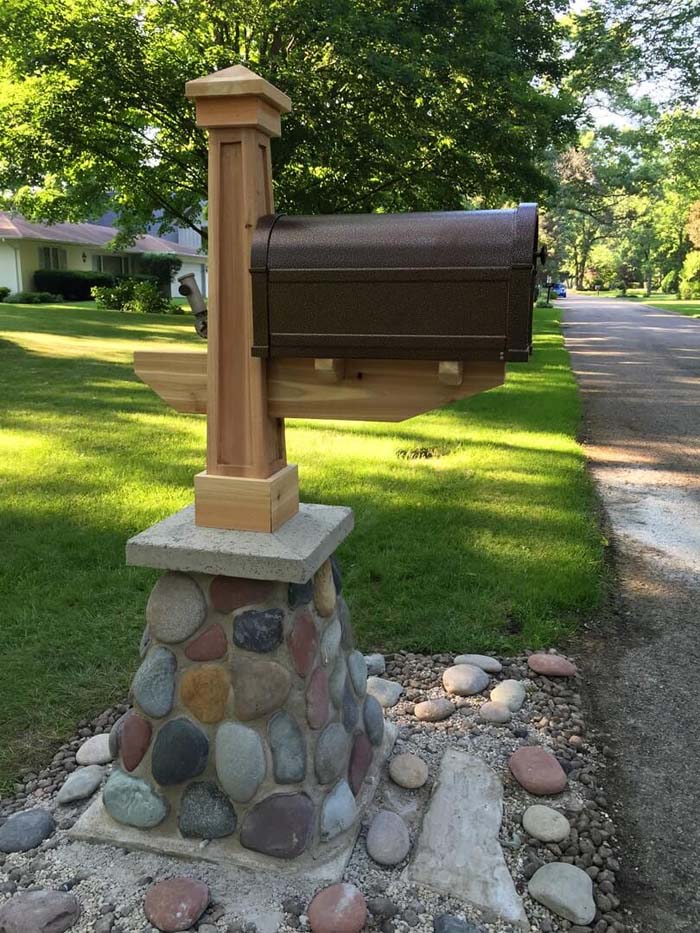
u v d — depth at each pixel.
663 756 2.34
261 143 1.66
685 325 24.61
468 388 1.62
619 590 3.58
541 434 6.87
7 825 1.92
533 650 2.96
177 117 13.27
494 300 1.46
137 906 1.68
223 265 1.68
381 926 1.65
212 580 1.76
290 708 1.77
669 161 30.08
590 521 4.44
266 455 1.78
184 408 1.85
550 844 1.91
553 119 13.87
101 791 2.04
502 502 4.66
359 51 11.02
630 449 6.60
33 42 12.30
